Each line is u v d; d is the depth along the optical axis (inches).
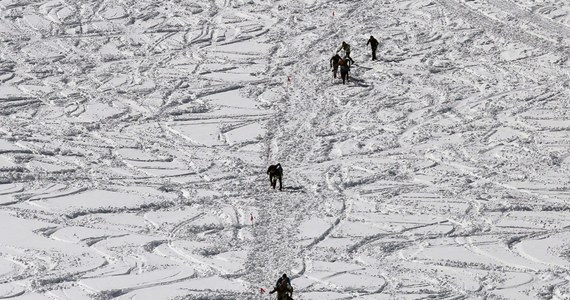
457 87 2753.4
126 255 1900.8
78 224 2039.9
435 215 2060.8
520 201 2116.1
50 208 2114.9
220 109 2657.5
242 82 2832.2
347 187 2208.4
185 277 1811.0
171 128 2546.8
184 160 2365.9
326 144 2433.6
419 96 2706.7
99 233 1996.8
